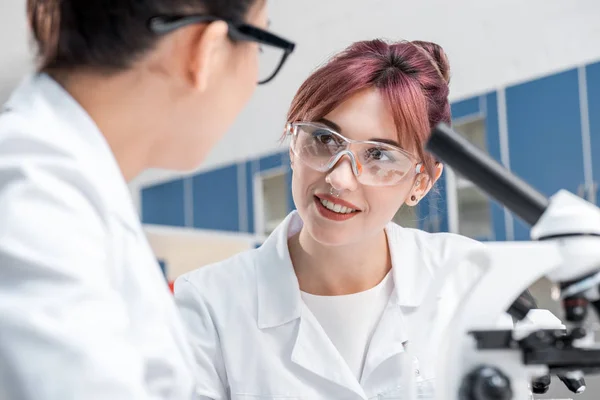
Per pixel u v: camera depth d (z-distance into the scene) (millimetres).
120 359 647
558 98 3514
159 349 786
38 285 636
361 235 1330
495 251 801
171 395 789
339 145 1285
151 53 759
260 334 1417
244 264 1530
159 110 801
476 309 790
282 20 4672
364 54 1319
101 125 799
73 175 725
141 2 740
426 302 898
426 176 1381
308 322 1409
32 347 614
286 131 1393
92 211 726
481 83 3881
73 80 799
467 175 814
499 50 3801
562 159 3490
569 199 789
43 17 796
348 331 1448
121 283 785
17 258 636
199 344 1406
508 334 762
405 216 1613
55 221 669
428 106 1322
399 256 1492
